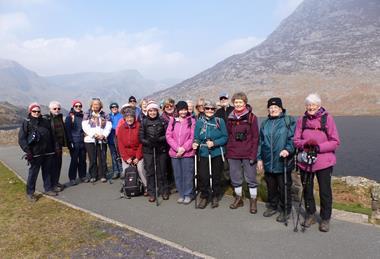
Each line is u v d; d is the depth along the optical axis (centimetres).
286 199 727
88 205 923
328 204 679
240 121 814
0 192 1124
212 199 871
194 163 898
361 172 3147
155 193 929
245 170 816
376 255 581
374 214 741
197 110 990
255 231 700
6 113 18250
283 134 731
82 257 620
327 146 668
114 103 1242
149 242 666
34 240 705
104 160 1199
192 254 610
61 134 1092
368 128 8194
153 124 921
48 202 971
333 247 614
